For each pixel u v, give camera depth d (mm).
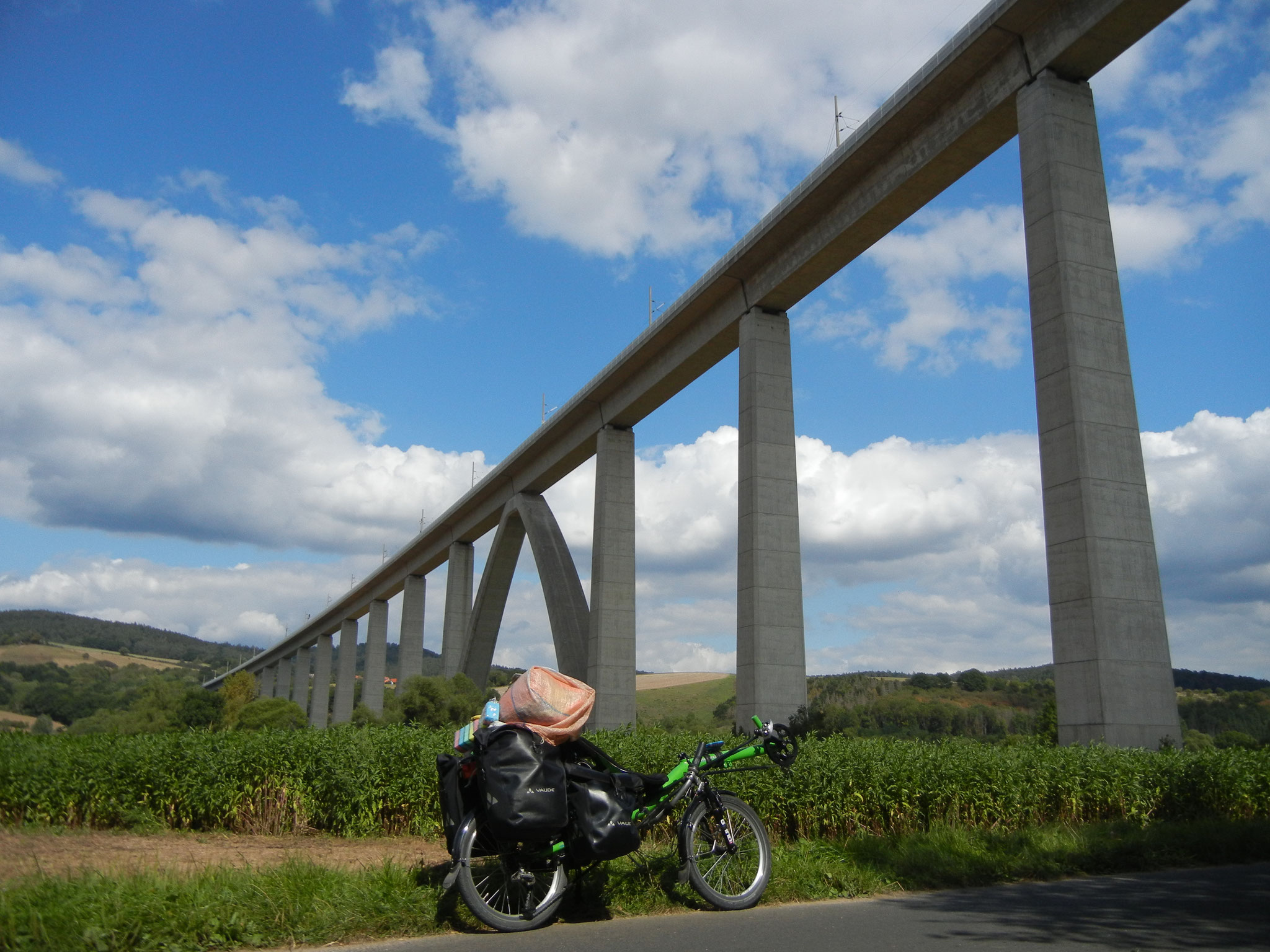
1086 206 19438
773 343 29750
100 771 8516
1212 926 5355
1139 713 16719
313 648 97500
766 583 27422
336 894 5121
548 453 44156
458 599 55812
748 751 6109
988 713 67188
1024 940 4934
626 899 5660
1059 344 18578
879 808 9141
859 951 4613
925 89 22344
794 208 26766
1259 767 11336
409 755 8812
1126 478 17922
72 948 4141
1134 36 19172
